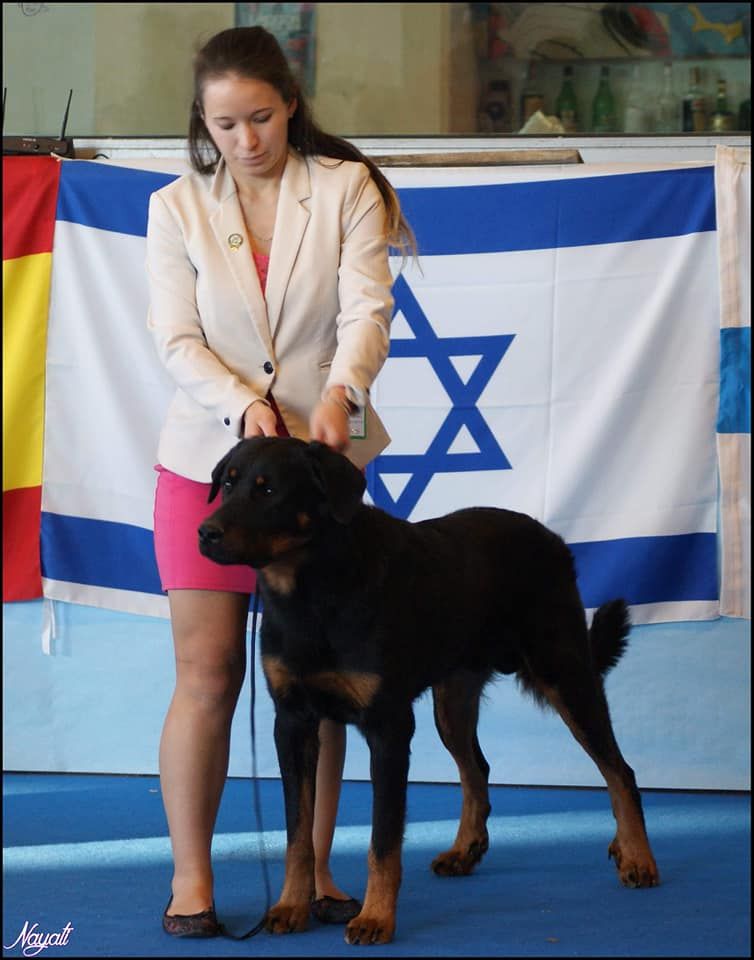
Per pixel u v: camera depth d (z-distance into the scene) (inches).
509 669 165.3
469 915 145.7
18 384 214.1
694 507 208.8
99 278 213.9
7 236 213.6
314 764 141.1
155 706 218.5
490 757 216.5
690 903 150.5
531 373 210.7
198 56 137.1
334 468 129.7
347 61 331.0
